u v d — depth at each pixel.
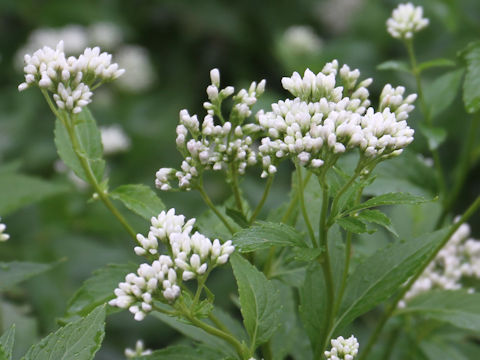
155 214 0.56
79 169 0.58
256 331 0.53
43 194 0.72
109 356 0.81
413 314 0.63
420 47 1.14
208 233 0.55
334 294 0.56
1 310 0.69
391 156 0.53
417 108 0.98
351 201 0.53
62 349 0.50
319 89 0.55
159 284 0.52
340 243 0.57
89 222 0.84
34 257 0.80
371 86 1.11
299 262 0.58
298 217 0.58
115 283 0.57
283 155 0.53
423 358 0.66
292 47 1.13
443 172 0.97
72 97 0.55
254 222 0.55
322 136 0.52
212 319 0.55
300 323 0.66
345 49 1.14
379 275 0.55
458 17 0.97
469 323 0.58
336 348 0.53
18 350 0.68
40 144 1.05
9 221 0.83
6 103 1.10
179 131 0.55
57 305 0.77
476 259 0.67
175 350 0.55
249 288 0.53
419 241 0.55
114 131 0.95
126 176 1.03
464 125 0.99
